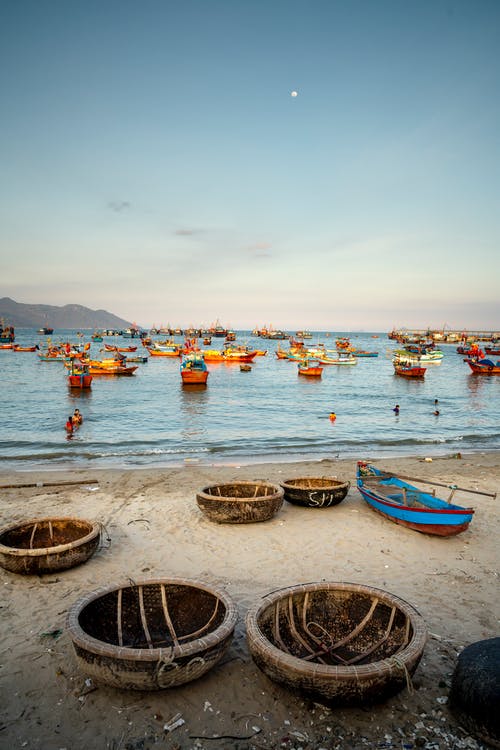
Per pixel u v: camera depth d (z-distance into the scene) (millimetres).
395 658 5547
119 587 7242
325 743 5395
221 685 6301
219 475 16875
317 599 7348
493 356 99562
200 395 42188
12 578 9141
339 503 13766
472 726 5457
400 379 59531
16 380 52375
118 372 57656
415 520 11609
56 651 6992
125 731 5527
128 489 15078
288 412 33906
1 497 14172
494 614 8172
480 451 22500
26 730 5508
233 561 10086
